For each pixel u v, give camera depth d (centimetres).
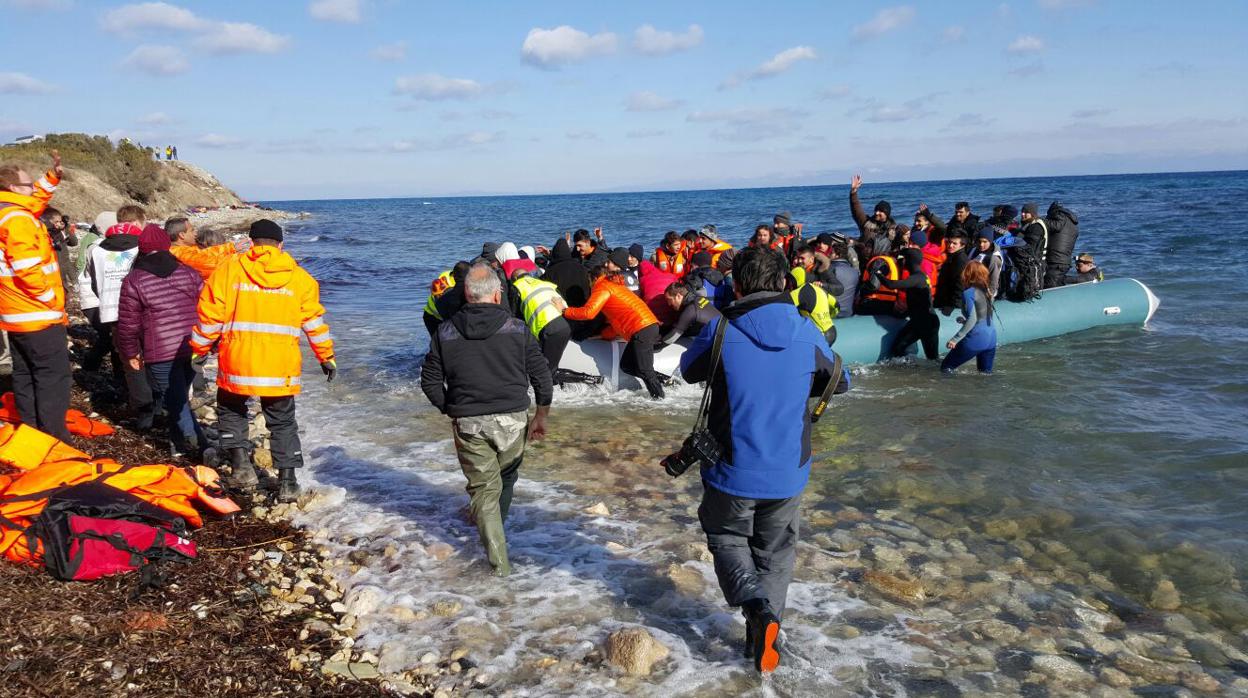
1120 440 630
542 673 332
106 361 818
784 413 314
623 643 340
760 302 322
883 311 970
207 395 770
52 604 334
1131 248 2056
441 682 326
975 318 843
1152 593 403
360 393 820
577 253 1034
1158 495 523
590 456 618
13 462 442
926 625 373
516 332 406
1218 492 524
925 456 605
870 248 1135
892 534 472
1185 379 810
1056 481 552
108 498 398
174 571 386
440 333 404
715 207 7181
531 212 7300
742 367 315
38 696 273
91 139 4378
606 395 814
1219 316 1138
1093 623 376
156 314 535
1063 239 1165
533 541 462
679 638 359
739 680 328
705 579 414
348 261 2486
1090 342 1005
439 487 548
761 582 339
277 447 505
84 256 722
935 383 834
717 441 322
